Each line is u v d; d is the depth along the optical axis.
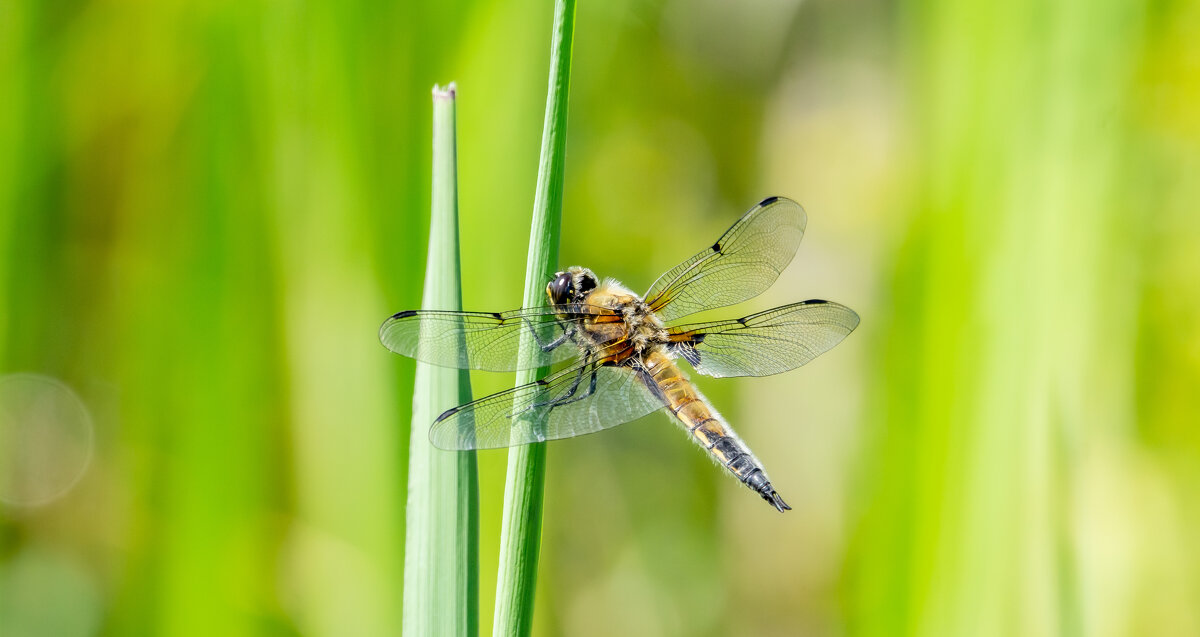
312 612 0.57
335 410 0.57
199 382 0.57
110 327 0.60
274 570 0.57
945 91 0.57
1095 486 0.58
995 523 0.56
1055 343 0.56
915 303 0.57
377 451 0.57
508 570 0.51
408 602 0.51
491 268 0.58
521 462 0.52
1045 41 0.56
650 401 0.56
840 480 0.62
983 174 0.56
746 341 0.56
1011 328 0.56
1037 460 0.56
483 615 0.57
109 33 0.58
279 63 0.57
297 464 0.57
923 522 0.57
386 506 0.57
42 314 0.60
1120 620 0.58
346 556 0.57
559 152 0.52
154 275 0.58
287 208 0.57
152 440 0.58
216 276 0.57
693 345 0.57
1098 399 0.57
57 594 0.60
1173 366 0.60
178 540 0.57
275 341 0.57
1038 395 0.56
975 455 0.56
